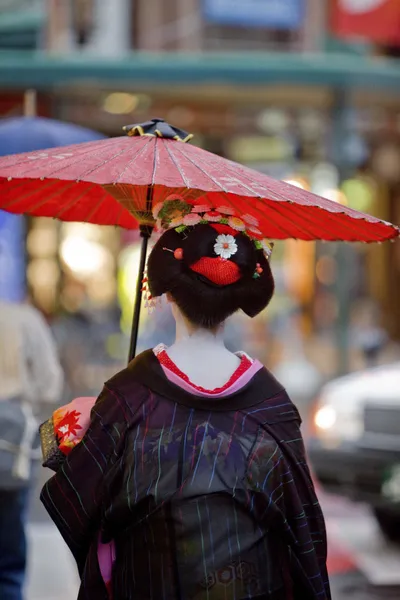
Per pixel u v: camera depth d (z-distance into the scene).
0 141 8.47
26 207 4.91
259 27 24.91
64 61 17.69
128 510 3.54
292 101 21.44
